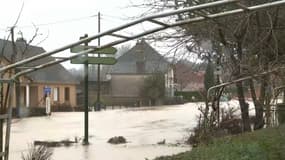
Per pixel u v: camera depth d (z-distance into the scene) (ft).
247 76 50.06
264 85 51.52
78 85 254.27
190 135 61.98
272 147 34.45
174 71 62.75
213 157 33.19
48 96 164.04
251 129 56.08
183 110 162.50
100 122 106.42
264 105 51.96
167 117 119.75
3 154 30.07
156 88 233.35
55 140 67.26
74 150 55.88
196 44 54.70
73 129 88.48
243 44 50.21
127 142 63.16
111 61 62.80
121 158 48.57
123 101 266.98
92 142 64.08
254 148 33.01
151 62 68.33
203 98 56.49
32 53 104.88
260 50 49.11
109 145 60.44
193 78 68.64
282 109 53.78
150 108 190.39
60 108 187.52
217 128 49.32
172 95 241.55
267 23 48.78
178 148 54.80
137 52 68.18
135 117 123.24
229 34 50.14
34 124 105.19
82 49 44.16
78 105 221.66
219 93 51.62
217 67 55.42
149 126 90.58
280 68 48.11
